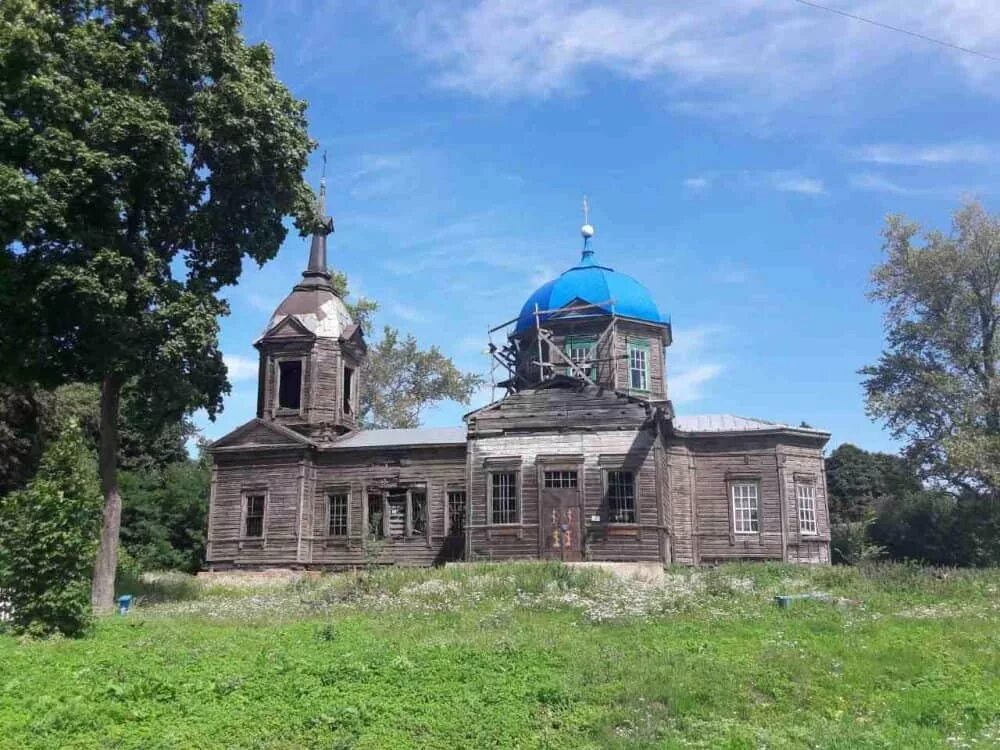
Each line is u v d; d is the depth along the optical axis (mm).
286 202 31297
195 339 27578
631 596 24562
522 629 19812
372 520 39906
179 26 28547
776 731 12930
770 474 37875
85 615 19641
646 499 34344
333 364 42750
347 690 14391
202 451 65312
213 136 29172
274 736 12438
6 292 25484
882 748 12156
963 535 49000
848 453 69000
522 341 45562
